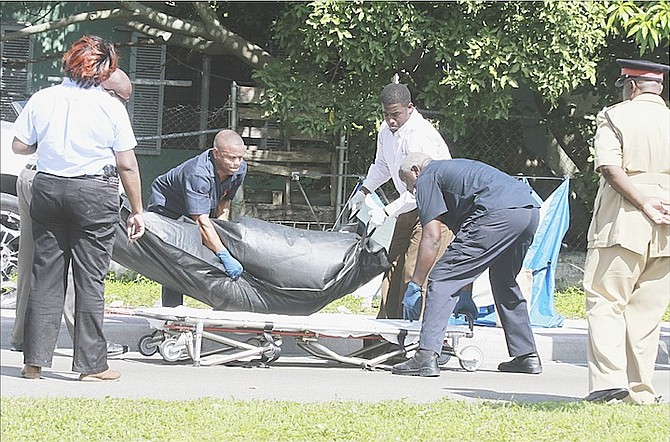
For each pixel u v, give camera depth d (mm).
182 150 35594
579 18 28797
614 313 14109
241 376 16234
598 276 14227
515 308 18031
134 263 17641
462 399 14281
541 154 35219
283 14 29750
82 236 14656
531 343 18078
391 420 11945
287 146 31391
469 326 18312
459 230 17234
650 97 14352
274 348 17469
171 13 34188
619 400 13930
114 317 20500
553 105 29438
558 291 29750
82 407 12125
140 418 11570
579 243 34312
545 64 28891
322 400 13984
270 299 18078
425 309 17000
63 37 35000
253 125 32500
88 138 14375
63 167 14359
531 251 22438
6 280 23422
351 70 29797
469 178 16828
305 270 18031
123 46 33031
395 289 18609
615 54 33219
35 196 14461
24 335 14891
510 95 29500
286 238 18203
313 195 31984
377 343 18438
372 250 18359
